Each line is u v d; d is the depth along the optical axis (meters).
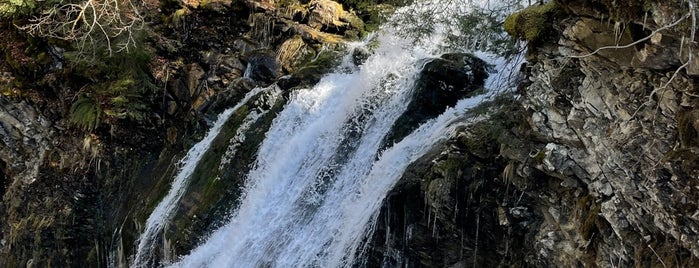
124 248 9.62
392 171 6.90
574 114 4.83
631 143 4.27
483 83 7.93
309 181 8.02
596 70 4.51
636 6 3.80
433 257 6.36
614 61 4.27
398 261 6.54
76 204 10.58
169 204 9.24
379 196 6.74
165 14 11.88
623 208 4.57
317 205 7.70
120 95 10.71
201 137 10.39
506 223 5.86
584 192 5.11
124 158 10.73
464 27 8.41
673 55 3.72
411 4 10.14
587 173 4.97
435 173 6.21
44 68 11.34
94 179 10.67
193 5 11.69
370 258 6.64
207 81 11.00
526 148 5.57
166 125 10.99
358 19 11.37
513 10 8.58
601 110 4.55
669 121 3.94
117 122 10.76
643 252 4.46
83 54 10.91
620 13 3.95
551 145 5.23
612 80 4.38
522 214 5.79
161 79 11.10
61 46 11.19
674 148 3.94
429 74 7.81
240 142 9.16
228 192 8.67
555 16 4.94
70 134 11.02
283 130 8.91
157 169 10.45
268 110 9.48
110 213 10.36
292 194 8.08
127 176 10.62
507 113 6.16
